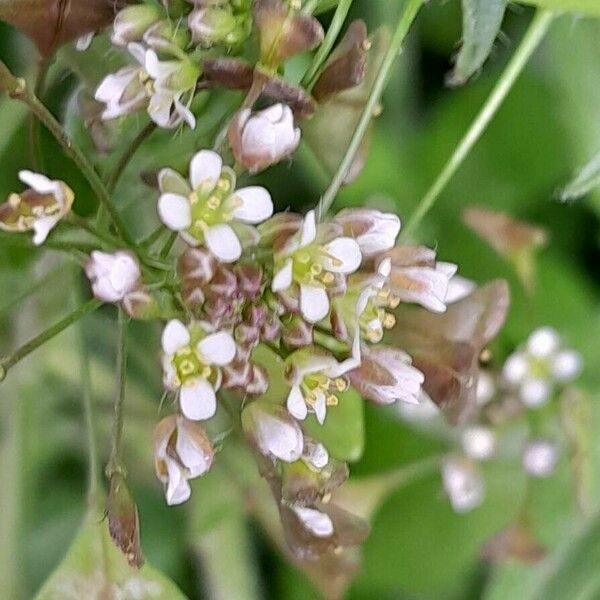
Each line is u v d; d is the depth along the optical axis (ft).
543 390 0.38
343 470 0.28
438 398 0.29
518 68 0.31
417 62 0.43
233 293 0.26
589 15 0.31
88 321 0.36
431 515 0.41
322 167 0.31
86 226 0.26
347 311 0.27
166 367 0.26
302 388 0.27
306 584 0.41
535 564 0.40
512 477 0.40
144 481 0.39
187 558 0.40
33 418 0.37
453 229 0.42
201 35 0.26
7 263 0.33
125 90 0.26
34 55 0.31
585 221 0.44
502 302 0.29
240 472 0.37
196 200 0.26
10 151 0.34
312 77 0.27
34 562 0.41
